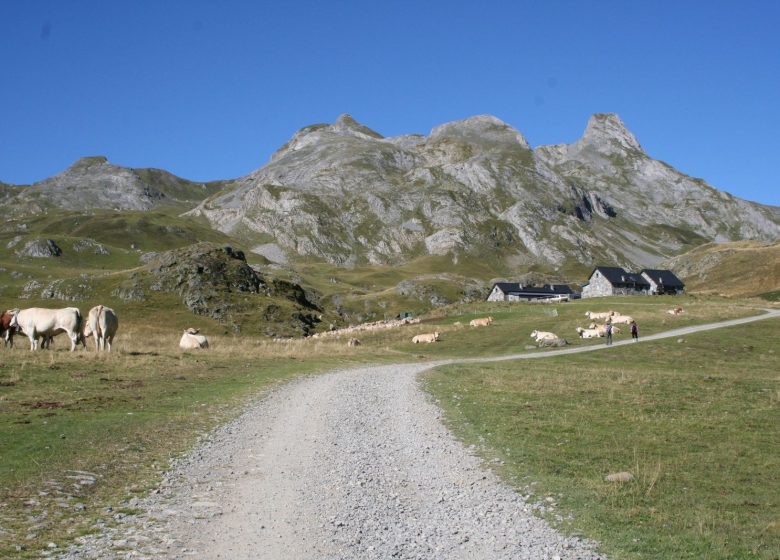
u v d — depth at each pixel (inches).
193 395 948.6
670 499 487.8
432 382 1259.2
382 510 469.7
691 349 2095.2
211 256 5418.3
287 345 2134.6
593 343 2456.9
